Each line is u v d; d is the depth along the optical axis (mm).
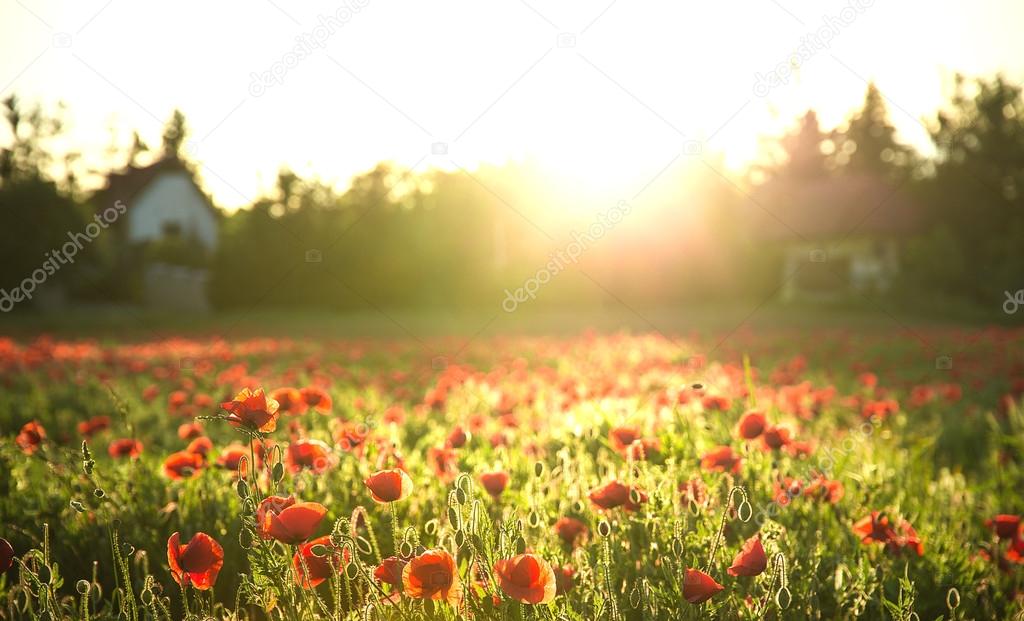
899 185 35750
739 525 2881
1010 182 34188
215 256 36188
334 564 2020
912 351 13633
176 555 2006
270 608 2098
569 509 2936
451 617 2043
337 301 35375
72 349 11844
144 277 35625
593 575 2293
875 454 4562
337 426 4398
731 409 4941
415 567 1824
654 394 5418
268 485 2814
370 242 35562
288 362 12422
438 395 6062
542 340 16906
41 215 33531
